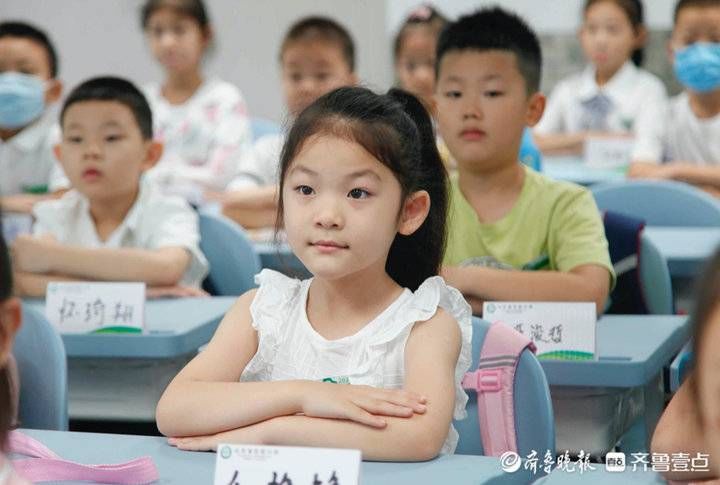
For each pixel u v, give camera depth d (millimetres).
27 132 5934
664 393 3588
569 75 8492
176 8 7059
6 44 5859
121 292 3785
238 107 7113
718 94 7086
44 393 3096
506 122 3984
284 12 8602
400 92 2818
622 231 4199
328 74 6395
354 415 2410
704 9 6738
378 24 8492
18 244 4277
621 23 7988
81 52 8828
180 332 3746
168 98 7191
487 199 4062
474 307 3775
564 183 4082
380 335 2672
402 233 2727
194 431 2537
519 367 2873
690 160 7281
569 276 3828
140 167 4531
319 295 2770
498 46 3979
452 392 2541
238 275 4582
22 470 2330
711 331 1745
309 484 2068
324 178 2580
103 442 2582
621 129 8016
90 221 4535
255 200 5355
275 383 2523
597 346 3490
